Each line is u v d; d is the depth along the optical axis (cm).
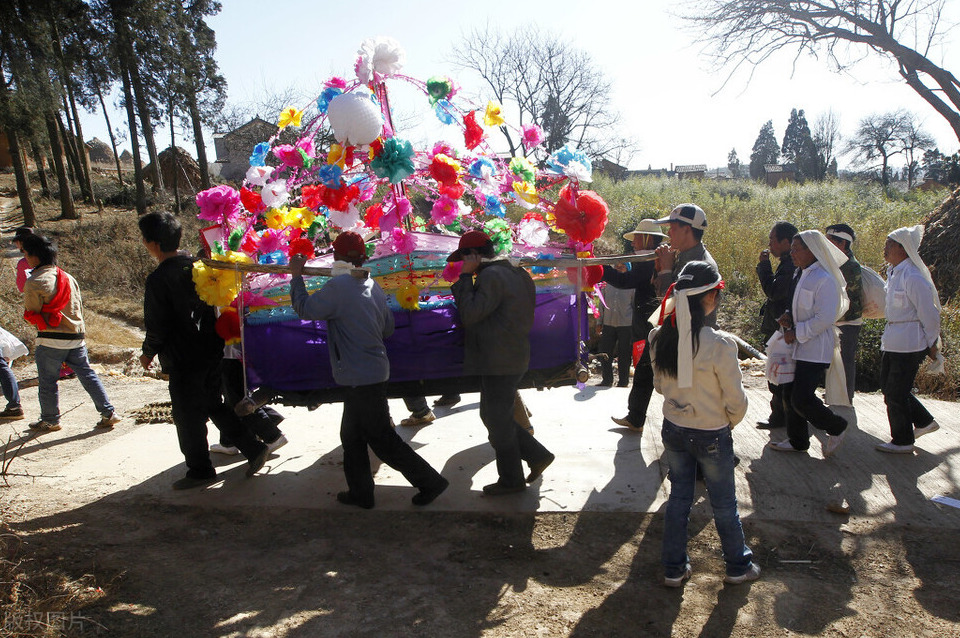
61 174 3116
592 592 351
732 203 2259
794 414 508
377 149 410
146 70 3241
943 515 423
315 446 571
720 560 381
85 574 362
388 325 434
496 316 422
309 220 452
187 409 471
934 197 2159
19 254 2138
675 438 346
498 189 489
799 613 331
